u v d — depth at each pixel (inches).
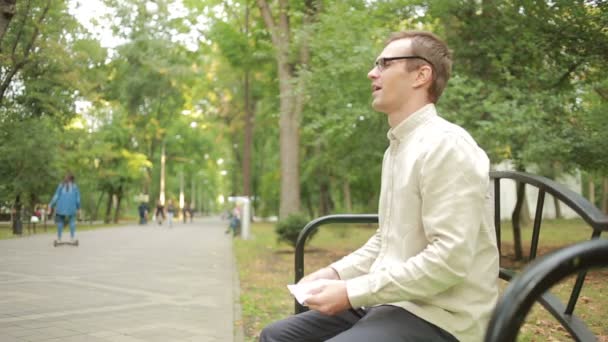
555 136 352.8
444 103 386.6
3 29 301.0
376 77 81.6
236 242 735.1
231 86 1277.1
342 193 1684.3
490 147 390.6
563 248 41.9
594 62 313.7
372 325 69.5
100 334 197.9
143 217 1662.2
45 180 871.7
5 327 206.1
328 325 85.4
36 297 276.2
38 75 703.1
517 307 39.6
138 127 1540.4
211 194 4576.8
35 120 798.5
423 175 70.1
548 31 318.3
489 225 72.3
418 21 420.5
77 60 708.7
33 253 531.2
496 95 365.4
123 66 1079.6
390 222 77.4
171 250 601.9
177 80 1150.3
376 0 409.7
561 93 350.0
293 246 570.6
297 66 467.2
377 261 78.7
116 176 1557.6
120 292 297.9
